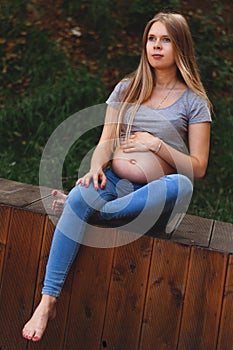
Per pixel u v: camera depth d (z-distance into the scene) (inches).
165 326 106.7
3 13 237.9
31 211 111.0
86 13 240.8
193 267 104.6
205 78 219.3
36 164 195.3
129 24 237.8
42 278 111.1
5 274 113.0
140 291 107.1
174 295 105.7
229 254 103.1
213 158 202.5
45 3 244.7
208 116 113.2
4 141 205.2
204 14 239.6
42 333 102.9
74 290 109.3
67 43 231.9
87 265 108.4
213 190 195.3
